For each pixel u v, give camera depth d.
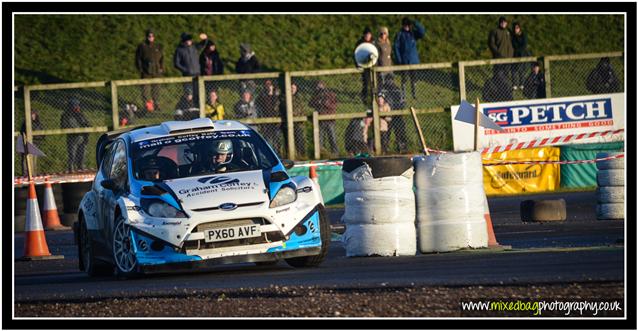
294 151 67.25
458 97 68.88
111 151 34.12
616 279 23.91
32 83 89.19
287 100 67.31
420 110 68.00
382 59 72.94
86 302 24.98
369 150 67.50
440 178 32.09
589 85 70.44
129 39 95.88
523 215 43.97
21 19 97.81
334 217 52.38
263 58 93.56
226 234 28.34
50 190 55.47
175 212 28.59
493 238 33.84
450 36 98.31
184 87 67.38
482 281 24.52
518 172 64.44
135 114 68.88
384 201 31.80
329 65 93.44
